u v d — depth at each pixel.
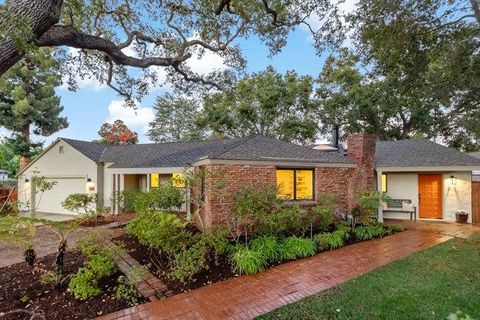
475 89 10.58
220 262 7.17
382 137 26.25
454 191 13.91
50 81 28.08
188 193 11.87
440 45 9.85
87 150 19.05
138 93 12.97
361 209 11.26
